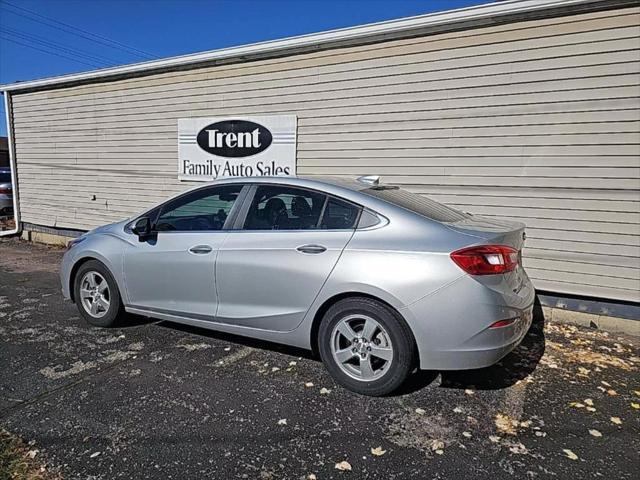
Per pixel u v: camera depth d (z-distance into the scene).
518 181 4.97
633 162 4.44
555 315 4.95
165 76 7.47
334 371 3.24
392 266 2.97
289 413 2.92
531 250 4.98
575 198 4.72
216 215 3.80
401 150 5.59
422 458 2.49
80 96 8.65
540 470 2.40
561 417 2.92
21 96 9.65
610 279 4.65
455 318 2.85
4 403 3.00
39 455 2.46
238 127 6.81
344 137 5.96
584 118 4.59
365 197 3.28
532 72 4.77
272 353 3.85
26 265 7.56
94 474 2.32
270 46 6.23
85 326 4.46
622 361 3.85
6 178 15.48
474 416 2.91
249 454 2.50
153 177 7.90
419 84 5.38
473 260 2.85
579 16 4.50
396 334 2.97
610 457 2.53
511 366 3.69
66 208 9.30
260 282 3.44
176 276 3.84
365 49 5.68
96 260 4.32
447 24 5.08
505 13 4.72
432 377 3.43
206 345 4.01
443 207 3.65
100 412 2.90
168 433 2.68
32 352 3.83
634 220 4.50
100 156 8.57
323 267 3.18
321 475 2.34
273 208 3.54
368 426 2.78
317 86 6.08
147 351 3.87
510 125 4.93
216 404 3.02
